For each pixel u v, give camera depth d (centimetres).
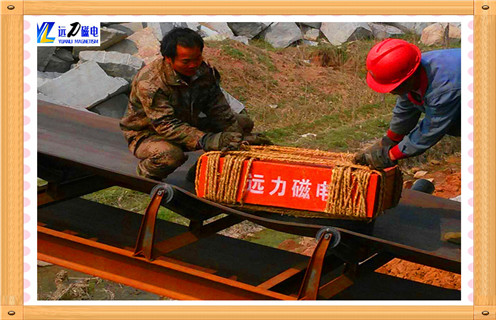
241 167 408
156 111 438
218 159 412
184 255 495
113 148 537
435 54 392
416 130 402
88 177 537
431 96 388
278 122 1104
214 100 472
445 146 985
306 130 1076
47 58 1072
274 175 401
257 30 1552
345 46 1571
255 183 406
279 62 1381
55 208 552
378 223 443
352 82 1351
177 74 437
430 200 490
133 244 499
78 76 984
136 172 469
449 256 394
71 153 513
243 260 494
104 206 565
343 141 987
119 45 1133
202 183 417
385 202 407
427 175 909
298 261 496
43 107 629
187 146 437
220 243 519
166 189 418
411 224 443
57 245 462
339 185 384
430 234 429
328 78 1352
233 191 409
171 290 427
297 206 397
